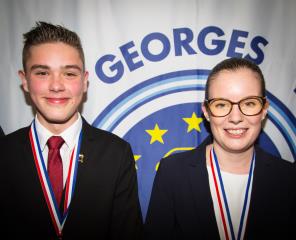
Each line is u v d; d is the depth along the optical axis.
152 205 1.11
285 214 1.00
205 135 1.45
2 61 1.41
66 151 1.09
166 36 1.42
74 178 1.06
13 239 0.97
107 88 1.43
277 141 1.46
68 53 1.03
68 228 0.99
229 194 1.06
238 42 1.44
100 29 1.42
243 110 0.98
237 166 1.09
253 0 1.44
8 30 1.41
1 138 1.11
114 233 1.08
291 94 1.46
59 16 1.41
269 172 1.06
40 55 1.01
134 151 1.45
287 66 1.45
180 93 1.44
